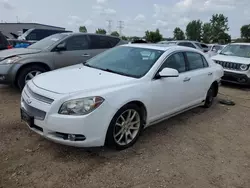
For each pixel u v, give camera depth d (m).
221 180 2.88
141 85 3.46
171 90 4.00
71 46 6.64
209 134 4.17
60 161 3.02
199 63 5.00
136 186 2.65
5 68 5.57
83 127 2.83
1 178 2.63
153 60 3.91
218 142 3.88
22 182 2.59
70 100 2.84
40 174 2.74
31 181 2.62
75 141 2.88
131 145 3.50
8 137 3.54
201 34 67.19
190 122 4.68
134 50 4.34
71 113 2.82
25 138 3.53
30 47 6.64
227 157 3.42
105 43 7.44
